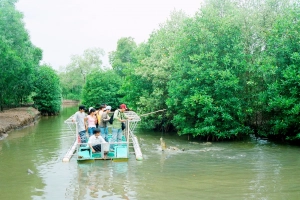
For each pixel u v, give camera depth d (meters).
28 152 15.16
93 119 14.95
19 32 31.39
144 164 12.45
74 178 10.49
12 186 9.73
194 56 17.61
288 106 15.60
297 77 15.20
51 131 23.16
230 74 17.03
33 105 41.25
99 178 10.45
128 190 9.15
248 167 11.87
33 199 8.55
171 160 13.19
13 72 27.66
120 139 14.50
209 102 17.09
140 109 22.69
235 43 17.77
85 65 69.19
